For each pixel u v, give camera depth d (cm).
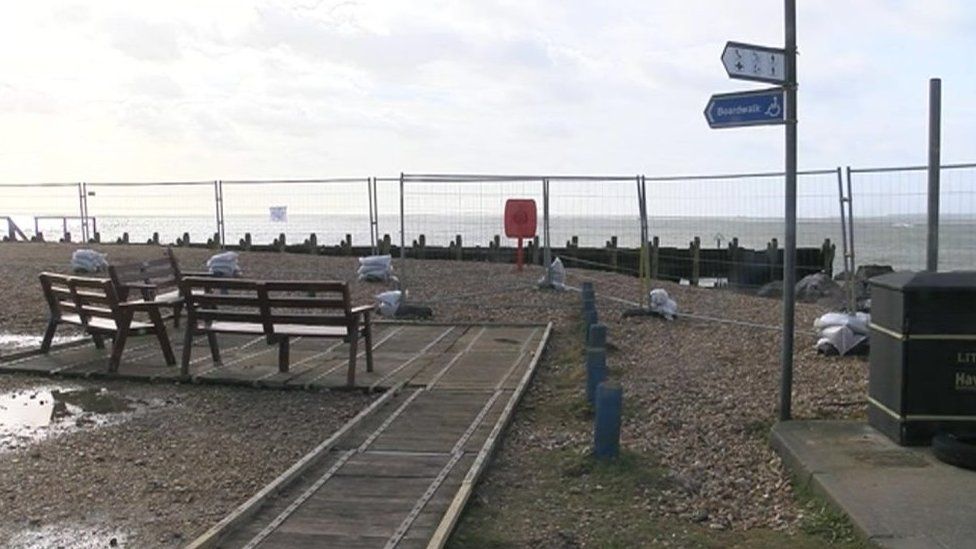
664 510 579
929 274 653
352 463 663
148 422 827
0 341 1241
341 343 1201
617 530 544
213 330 1004
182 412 863
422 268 2059
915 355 638
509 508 584
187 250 2488
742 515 571
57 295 1116
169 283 1298
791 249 728
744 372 979
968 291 629
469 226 2333
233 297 982
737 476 646
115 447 748
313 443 757
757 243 2805
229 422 827
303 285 953
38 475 675
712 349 1125
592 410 828
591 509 581
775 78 708
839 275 2311
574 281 1861
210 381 975
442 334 1273
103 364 1054
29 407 884
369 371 1011
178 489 642
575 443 732
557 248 2858
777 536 527
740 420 780
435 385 938
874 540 475
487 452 678
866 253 1593
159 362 1070
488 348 1162
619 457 678
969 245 1256
